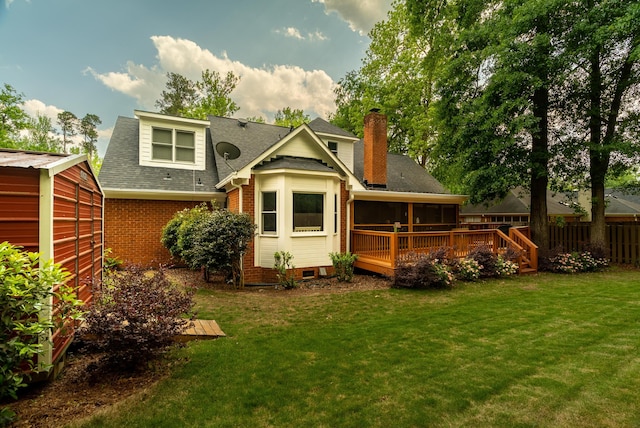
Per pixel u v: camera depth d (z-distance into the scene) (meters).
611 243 12.11
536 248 10.42
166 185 11.37
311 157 10.37
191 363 3.81
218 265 7.93
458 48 12.44
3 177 3.00
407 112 21.89
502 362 3.82
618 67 10.62
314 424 2.67
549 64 9.73
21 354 2.53
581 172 11.73
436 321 5.45
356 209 12.65
